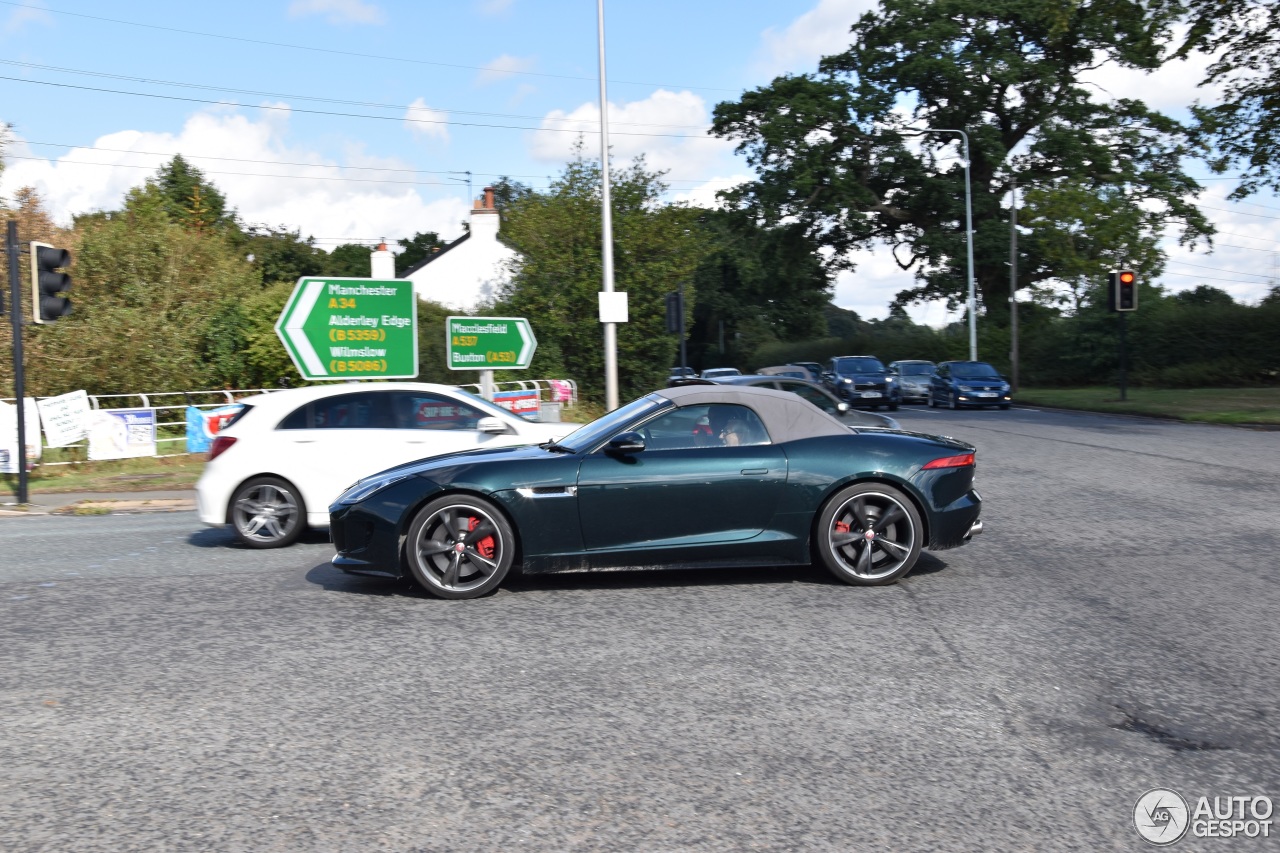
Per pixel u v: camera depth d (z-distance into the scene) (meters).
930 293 53.50
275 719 4.73
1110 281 33.25
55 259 13.88
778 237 53.09
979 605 6.82
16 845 3.50
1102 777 4.03
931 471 7.43
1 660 5.76
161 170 54.59
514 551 7.23
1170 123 47.12
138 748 4.39
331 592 7.48
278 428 9.79
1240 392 38.28
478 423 9.84
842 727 4.57
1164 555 8.48
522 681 5.27
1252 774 4.06
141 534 10.84
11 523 12.16
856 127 49.81
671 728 4.57
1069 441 20.05
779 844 3.47
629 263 28.06
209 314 26.75
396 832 3.57
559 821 3.65
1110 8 29.62
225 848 3.47
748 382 12.85
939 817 3.68
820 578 7.68
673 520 7.21
